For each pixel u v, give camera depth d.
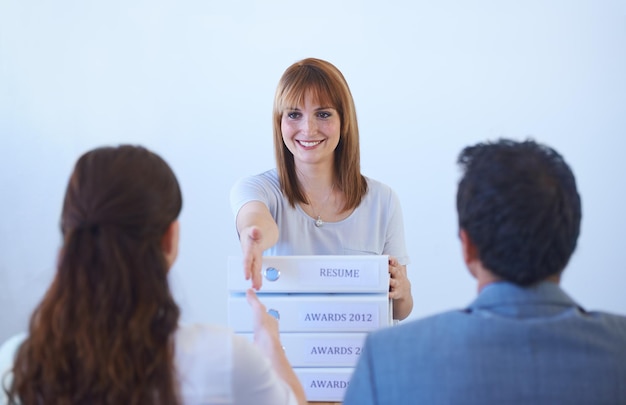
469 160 0.94
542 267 0.88
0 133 2.88
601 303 2.91
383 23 2.81
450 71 2.83
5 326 2.92
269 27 2.83
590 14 2.78
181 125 2.88
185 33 2.84
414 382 0.87
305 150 1.69
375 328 1.39
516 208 0.87
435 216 2.89
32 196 2.90
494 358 0.85
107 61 2.85
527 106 2.83
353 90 2.85
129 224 0.88
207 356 0.92
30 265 2.91
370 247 1.82
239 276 1.38
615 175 2.85
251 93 2.86
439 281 2.92
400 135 2.86
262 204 1.69
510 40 2.80
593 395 0.83
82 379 0.87
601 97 2.81
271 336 1.19
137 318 0.86
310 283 1.39
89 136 2.88
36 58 2.86
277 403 0.98
